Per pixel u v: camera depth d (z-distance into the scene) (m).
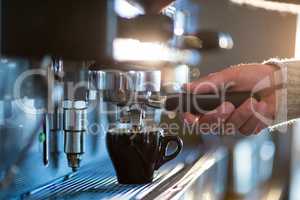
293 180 2.13
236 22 2.69
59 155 1.00
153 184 0.99
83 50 0.82
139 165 0.98
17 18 0.78
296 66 1.02
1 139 0.80
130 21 0.92
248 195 1.51
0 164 0.80
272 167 2.19
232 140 1.90
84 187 0.96
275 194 1.54
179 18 1.64
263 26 2.69
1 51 0.78
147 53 1.17
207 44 1.83
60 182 1.00
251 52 2.69
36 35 0.79
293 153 2.62
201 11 2.54
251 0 2.48
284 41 2.69
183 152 1.53
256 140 2.39
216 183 1.35
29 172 0.89
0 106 0.80
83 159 1.12
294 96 1.02
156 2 0.92
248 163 1.99
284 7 2.39
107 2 0.82
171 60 1.52
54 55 0.81
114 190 0.94
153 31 0.95
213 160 1.36
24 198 0.86
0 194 0.80
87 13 0.81
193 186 1.02
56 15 0.80
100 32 0.82
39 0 0.79
